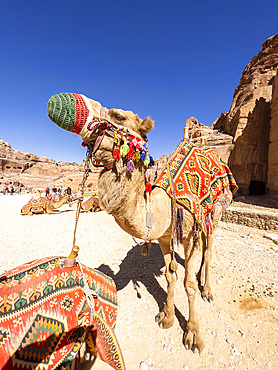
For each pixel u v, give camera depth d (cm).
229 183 356
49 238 712
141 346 266
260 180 2009
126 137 193
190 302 277
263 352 257
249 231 825
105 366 233
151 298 359
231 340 274
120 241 671
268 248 612
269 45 2616
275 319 311
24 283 164
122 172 196
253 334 284
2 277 168
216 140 2294
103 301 199
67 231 808
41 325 154
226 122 2533
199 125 3469
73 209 1406
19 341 144
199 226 252
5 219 1089
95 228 857
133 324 302
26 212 1206
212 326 296
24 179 7988
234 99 2647
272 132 1766
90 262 507
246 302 347
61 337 160
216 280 407
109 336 193
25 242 669
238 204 1354
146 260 507
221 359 247
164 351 259
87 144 197
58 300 167
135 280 415
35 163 9938
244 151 2030
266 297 360
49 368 151
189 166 284
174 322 305
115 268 472
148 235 226
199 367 238
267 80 2367
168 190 250
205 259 369
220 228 872
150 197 228
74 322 170
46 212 1235
